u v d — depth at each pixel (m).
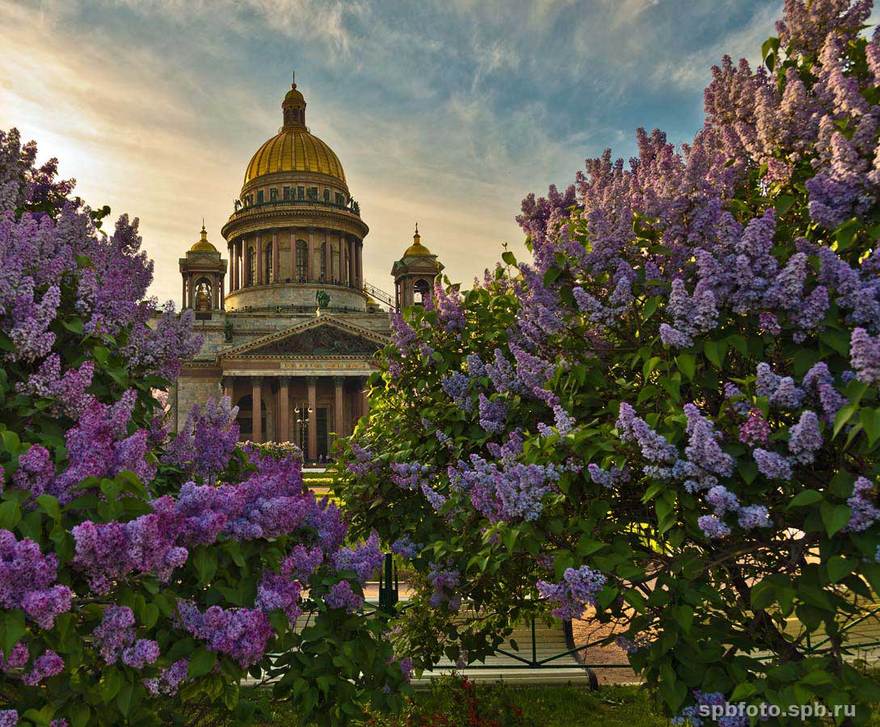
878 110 4.47
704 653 4.40
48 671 3.33
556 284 5.52
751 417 3.96
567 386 5.61
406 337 7.81
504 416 6.14
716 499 3.88
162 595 3.87
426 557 6.86
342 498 8.44
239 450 6.09
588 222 5.32
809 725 4.43
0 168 6.10
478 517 5.69
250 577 4.50
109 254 6.35
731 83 5.90
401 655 6.79
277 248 113.94
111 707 3.79
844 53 5.43
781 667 4.08
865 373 3.63
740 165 5.50
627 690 8.32
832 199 4.44
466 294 7.72
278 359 93.31
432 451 7.35
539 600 6.97
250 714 5.05
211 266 100.56
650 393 4.71
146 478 4.12
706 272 4.41
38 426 4.81
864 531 3.78
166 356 5.93
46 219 5.21
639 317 5.32
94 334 5.24
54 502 3.47
